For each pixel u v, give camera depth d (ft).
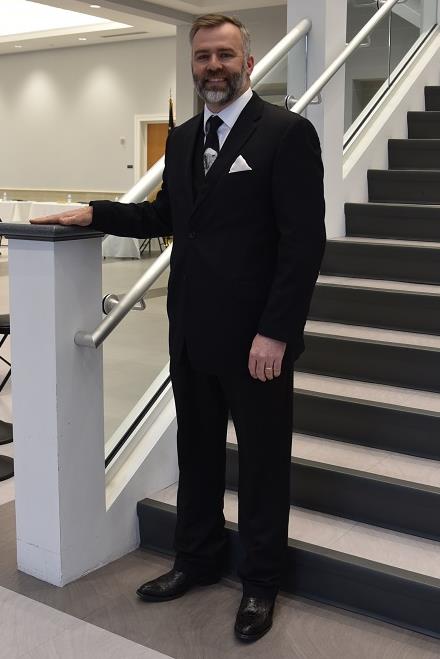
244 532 7.80
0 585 8.53
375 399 9.75
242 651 7.33
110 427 9.27
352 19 13.25
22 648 7.41
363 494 8.63
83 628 7.73
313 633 7.55
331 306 11.69
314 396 9.86
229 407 7.97
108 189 48.14
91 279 8.39
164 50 44.50
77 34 43.83
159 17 35.27
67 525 8.47
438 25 17.39
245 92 7.27
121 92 46.62
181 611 8.02
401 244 12.24
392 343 10.33
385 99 15.10
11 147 52.06
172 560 9.11
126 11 34.09
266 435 7.52
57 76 49.24
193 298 7.36
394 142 14.76
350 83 13.47
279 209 6.98
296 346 7.41
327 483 8.84
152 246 8.71
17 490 8.70
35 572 8.70
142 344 9.43
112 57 46.62
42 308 8.11
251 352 7.09
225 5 33.83
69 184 49.80
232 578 8.64
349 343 10.55
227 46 6.97
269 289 7.23
